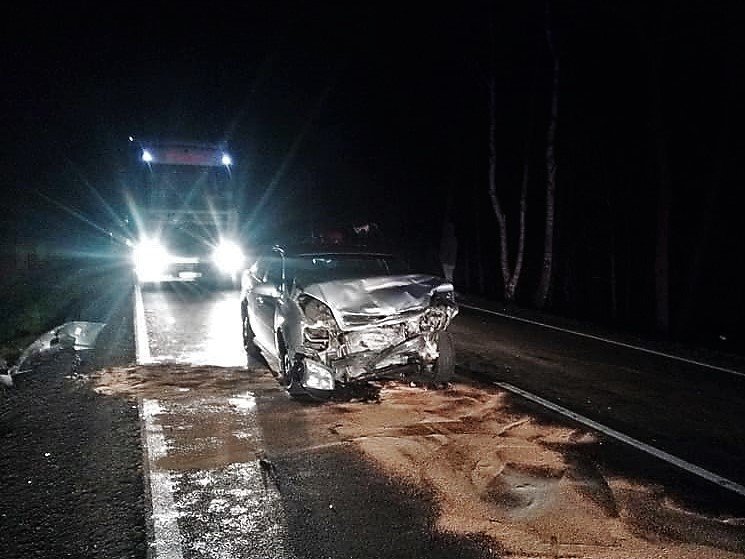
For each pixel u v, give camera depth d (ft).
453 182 86.99
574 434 20.86
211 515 15.15
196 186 61.36
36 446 19.43
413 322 24.79
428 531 14.46
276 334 26.30
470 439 20.11
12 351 29.94
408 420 21.86
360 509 15.44
